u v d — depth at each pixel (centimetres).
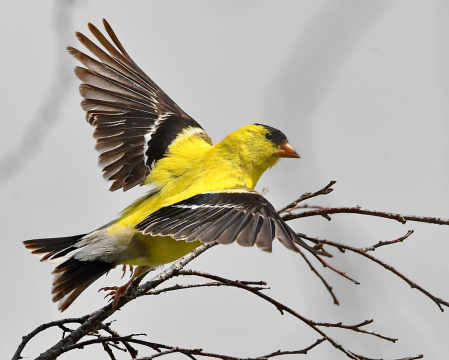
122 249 711
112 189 866
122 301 684
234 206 622
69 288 697
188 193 748
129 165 874
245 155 814
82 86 907
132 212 739
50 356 605
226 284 677
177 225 619
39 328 651
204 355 610
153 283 699
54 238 723
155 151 870
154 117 923
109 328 678
